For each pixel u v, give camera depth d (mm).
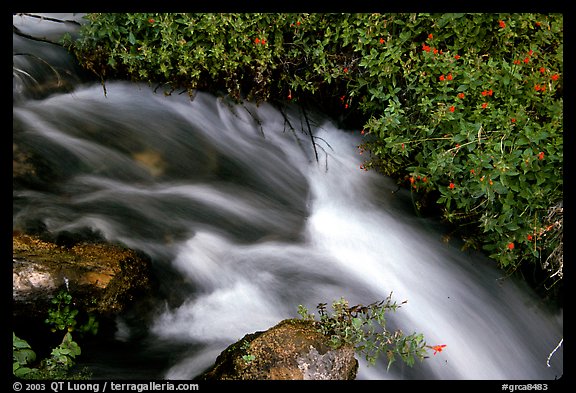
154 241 4891
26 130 5434
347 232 5383
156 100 6039
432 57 4938
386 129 5074
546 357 4668
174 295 4691
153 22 5473
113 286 4281
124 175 5441
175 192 5430
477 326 4785
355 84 5551
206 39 5555
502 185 4547
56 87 6004
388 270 5086
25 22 6316
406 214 5477
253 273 4930
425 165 5082
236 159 5895
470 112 4875
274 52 5535
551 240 4660
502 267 4883
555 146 4523
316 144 6023
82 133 5621
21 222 4516
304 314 4090
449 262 5145
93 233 4645
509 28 4871
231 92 5875
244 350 3797
